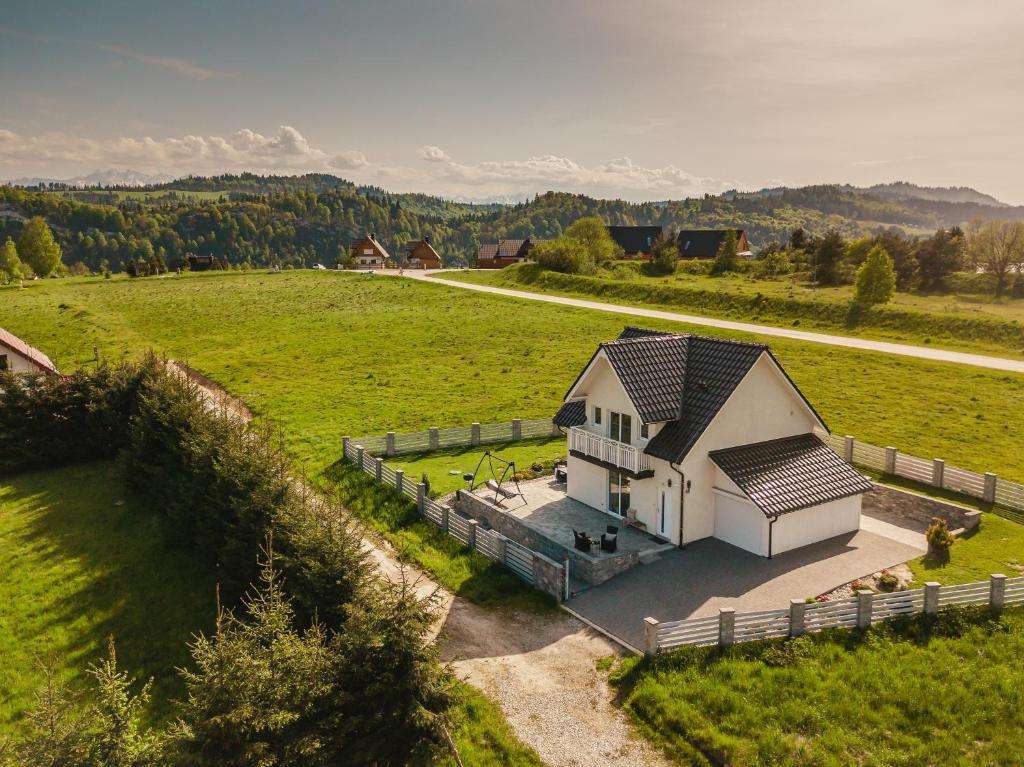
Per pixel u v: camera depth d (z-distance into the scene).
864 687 17.61
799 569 24.17
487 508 29.27
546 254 106.94
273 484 22.73
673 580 23.67
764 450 27.61
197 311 87.38
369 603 15.05
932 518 27.97
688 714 16.86
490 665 19.34
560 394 48.69
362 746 14.02
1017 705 16.88
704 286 90.38
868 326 65.75
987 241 88.00
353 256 158.75
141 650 21.55
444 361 59.75
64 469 37.66
